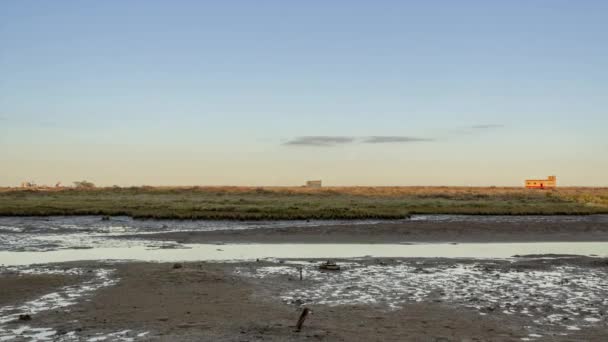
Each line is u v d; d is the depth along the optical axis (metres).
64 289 19.52
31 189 145.50
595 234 44.19
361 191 150.62
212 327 14.26
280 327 14.27
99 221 53.91
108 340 13.07
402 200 100.19
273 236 40.91
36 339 13.18
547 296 18.72
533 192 149.00
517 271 24.17
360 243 37.12
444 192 148.25
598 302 17.78
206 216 55.47
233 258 28.77
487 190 163.88
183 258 28.66
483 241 38.97
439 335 13.69
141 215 56.59
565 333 14.04
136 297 18.17
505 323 15.03
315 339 13.12
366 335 13.57
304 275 22.84
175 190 146.00
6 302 17.44
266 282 21.16
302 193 137.38
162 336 13.38
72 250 32.38
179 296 18.34
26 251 31.83
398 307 16.97
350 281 21.53
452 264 26.33
